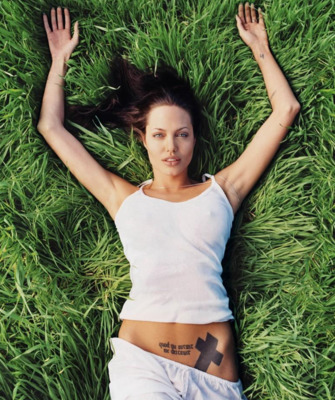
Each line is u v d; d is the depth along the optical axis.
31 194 1.72
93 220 1.76
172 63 1.77
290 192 1.75
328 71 1.76
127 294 1.73
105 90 1.79
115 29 1.76
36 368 1.58
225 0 1.78
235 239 1.74
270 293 1.72
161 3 1.79
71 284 1.70
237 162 1.65
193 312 1.46
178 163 1.57
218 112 1.79
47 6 1.81
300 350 1.63
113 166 1.77
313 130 1.76
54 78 1.75
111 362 1.47
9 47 1.75
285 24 1.77
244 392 1.59
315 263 1.71
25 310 1.62
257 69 1.78
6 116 1.68
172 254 1.50
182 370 1.43
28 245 1.64
